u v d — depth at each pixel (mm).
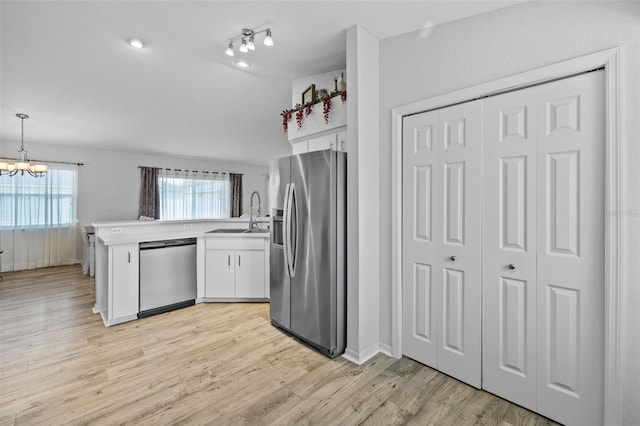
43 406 1727
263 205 9398
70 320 3008
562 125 1569
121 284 2924
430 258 2123
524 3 1698
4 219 5426
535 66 1654
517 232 1729
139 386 1925
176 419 1637
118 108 4152
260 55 2684
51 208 5863
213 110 4367
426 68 2109
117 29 2402
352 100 2238
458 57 1956
